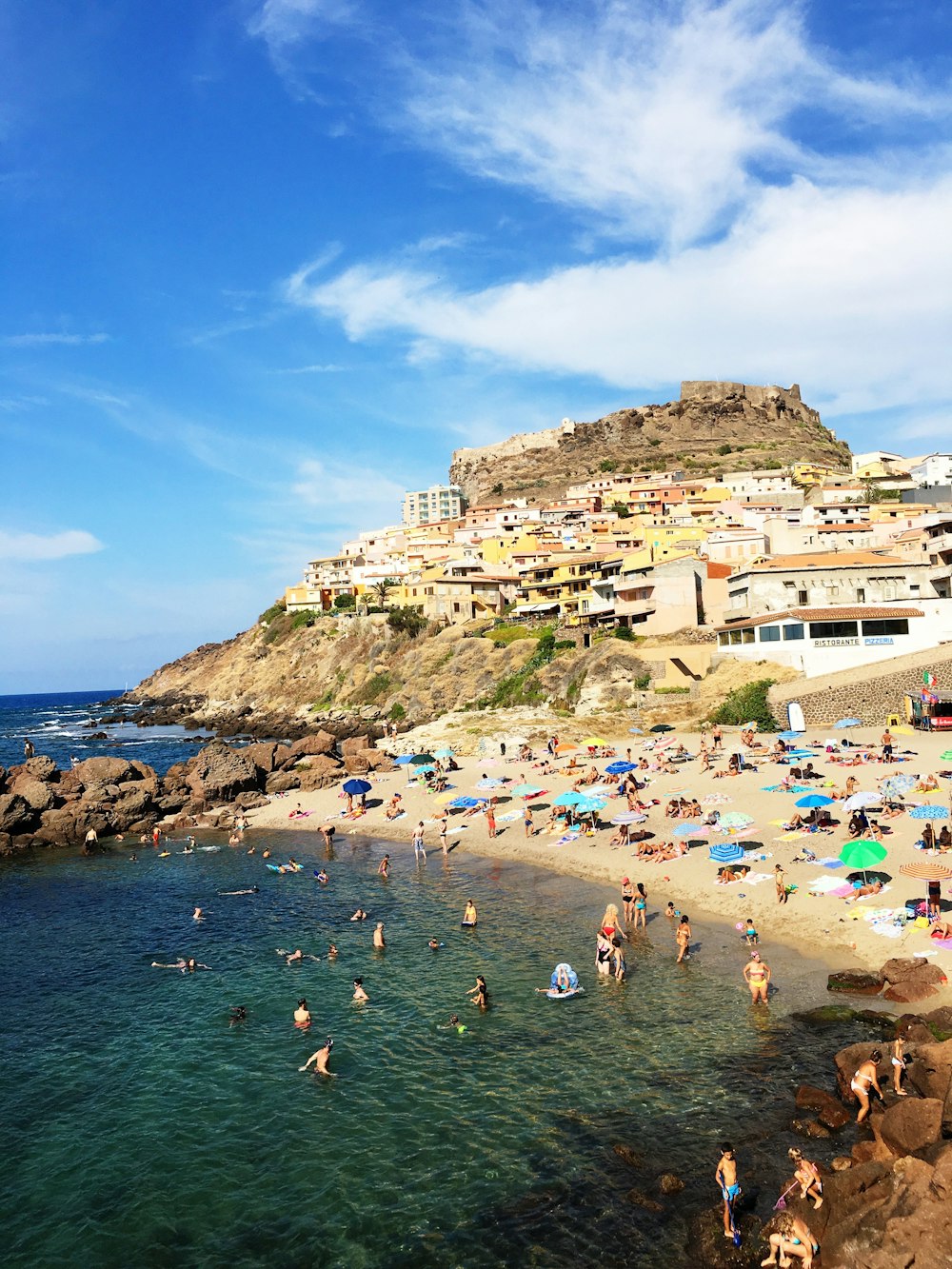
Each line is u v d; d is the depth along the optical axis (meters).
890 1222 16.62
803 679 73.75
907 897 34.78
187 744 126.00
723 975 31.64
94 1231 20.48
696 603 95.25
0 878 54.81
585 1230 19.16
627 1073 25.42
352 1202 20.84
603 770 62.69
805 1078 24.06
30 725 178.88
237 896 48.06
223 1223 20.48
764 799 50.50
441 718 106.00
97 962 38.72
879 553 99.00
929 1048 22.14
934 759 54.03
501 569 154.62
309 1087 26.44
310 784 75.44
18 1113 25.98
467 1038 28.75
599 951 33.06
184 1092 26.73
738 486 190.38
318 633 154.50
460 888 46.19
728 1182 18.72
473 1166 21.77
